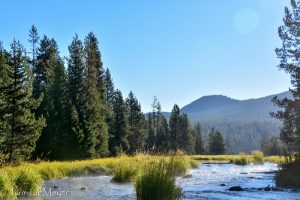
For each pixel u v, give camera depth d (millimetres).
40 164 26125
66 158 51500
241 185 19312
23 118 37219
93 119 58594
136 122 92250
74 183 19844
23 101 37625
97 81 70062
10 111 36688
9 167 21469
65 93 57812
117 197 13969
